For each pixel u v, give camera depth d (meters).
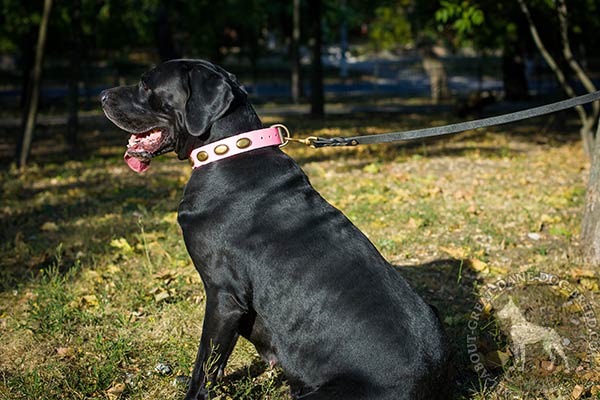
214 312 3.49
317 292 3.19
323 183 9.41
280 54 46.34
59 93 29.53
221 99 3.45
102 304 5.14
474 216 7.44
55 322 4.82
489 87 30.28
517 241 6.52
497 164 10.96
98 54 36.16
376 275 3.23
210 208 3.46
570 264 5.77
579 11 13.14
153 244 6.61
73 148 13.00
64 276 5.88
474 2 11.91
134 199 8.70
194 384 3.51
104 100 3.68
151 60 36.50
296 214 3.38
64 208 8.45
